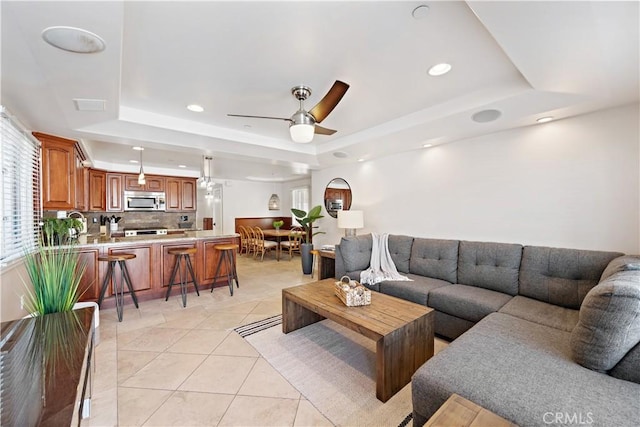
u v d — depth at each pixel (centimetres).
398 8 143
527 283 249
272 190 945
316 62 197
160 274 377
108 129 282
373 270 343
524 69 172
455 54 187
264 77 218
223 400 175
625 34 133
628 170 229
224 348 239
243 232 804
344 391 183
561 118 260
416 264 336
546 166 271
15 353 111
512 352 148
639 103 224
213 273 425
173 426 154
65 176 316
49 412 75
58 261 208
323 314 218
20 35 127
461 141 335
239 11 144
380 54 187
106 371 205
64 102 212
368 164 451
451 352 150
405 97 257
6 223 204
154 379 196
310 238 611
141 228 648
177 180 665
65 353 112
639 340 120
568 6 115
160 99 258
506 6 116
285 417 161
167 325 288
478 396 117
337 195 504
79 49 141
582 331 134
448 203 349
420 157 379
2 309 195
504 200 299
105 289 324
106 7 110
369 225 449
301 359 222
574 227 255
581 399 110
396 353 180
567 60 160
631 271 155
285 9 144
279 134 374
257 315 316
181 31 161
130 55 185
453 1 138
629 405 106
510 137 294
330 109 220
